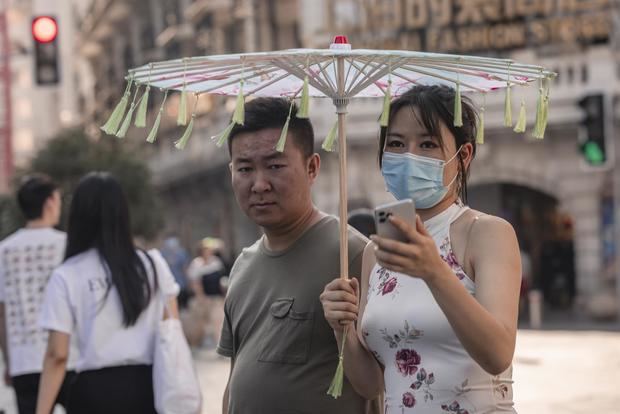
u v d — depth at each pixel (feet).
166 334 26.71
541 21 130.00
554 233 155.43
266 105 21.21
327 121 136.15
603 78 125.90
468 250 18.21
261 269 22.31
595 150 86.53
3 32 213.05
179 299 97.50
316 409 21.13
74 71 319.68
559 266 148.77
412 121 18.42
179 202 218.59
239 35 174.40
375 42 138.62
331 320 18.85
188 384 26.50
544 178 132.05
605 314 122.31
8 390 66.64
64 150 148.36
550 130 130.72
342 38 19.34
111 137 154.51
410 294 18.25
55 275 27.07
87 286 26.89
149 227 151.43
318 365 21.29
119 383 26.71
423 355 18.10
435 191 18.33
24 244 35.01
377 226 15.80
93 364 26.68
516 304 17.54
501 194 145.18
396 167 18.40
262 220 21.43
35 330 34.60
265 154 21.07
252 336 22.22
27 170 148.66
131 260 27.09
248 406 21.71
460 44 134.00
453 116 18.45
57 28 81.76
